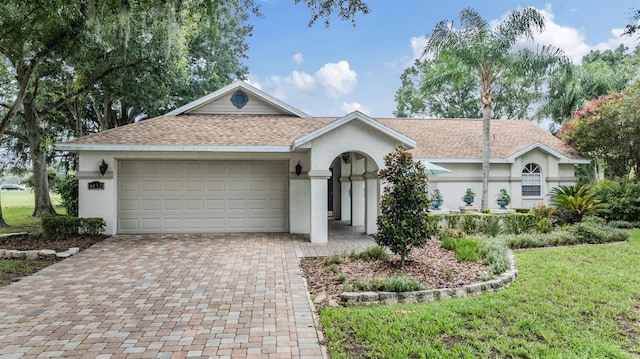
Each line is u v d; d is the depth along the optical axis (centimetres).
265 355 423
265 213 1300
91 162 1198
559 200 1431
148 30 1523
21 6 1051
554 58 1641
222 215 1281
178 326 503
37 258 891
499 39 1619
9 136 2072
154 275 757
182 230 1265
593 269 768
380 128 1099
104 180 1202
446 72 1834
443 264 792
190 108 1484
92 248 1016
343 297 589
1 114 1862
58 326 503
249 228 1293
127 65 1678
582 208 1370
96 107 2172
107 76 1752
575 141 1867
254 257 918
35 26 1171
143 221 1251
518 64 1639
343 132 1108
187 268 813
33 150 1816
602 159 1955
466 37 1658
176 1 978
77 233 1145
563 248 989
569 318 515
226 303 595
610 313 537
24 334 477
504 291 625
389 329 479
